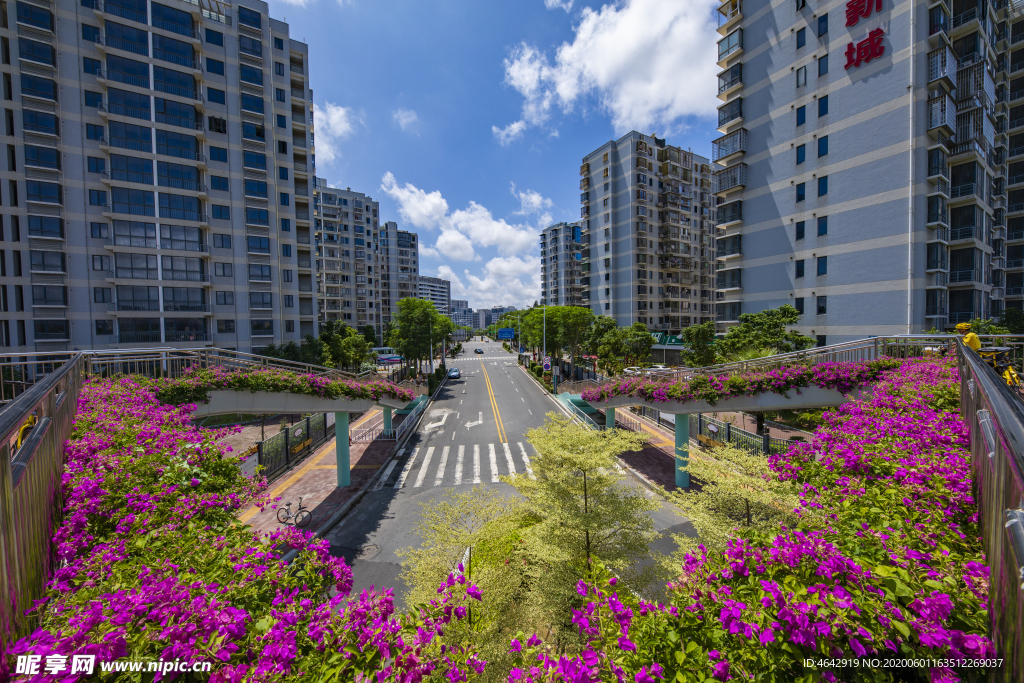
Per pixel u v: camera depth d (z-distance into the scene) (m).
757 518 6.29
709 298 61.94
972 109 21.95
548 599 6.98
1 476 2.65
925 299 21.38
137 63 27.78
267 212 33.00
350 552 11.61
